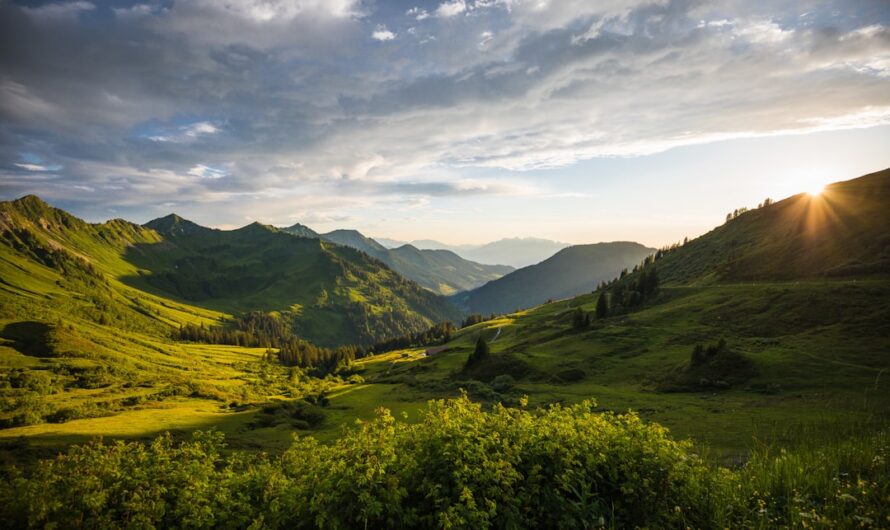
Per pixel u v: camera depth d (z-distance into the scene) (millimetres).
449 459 8531
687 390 66438
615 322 129750
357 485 8078
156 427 74125
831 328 83688
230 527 7906
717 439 34750
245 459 9922
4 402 113688
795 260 154125
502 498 8109
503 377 91938
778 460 10336
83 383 161750
